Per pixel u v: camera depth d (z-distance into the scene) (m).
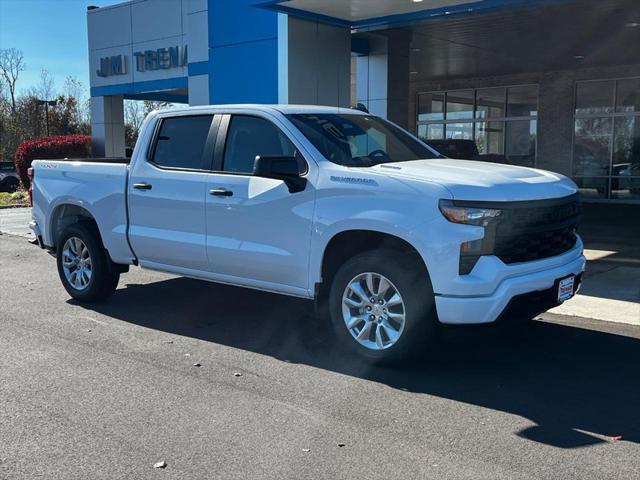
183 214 6.55
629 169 20.12
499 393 4.92
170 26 20.19
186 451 4.00
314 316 7.17
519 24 13.61
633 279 8.73
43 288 8.76
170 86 20.45
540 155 21.73
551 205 5.28
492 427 4.32
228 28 13.23
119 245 7.18
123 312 7.39
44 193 8.02
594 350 5.94
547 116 21.41
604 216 16.58
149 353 5.92
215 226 6.32
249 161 6.22
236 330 6.66
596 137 20.64
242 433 4.25
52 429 4.32
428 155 6.60
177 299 7.98
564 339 6.27
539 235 5.29
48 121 50.28
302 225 5.69
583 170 21.02
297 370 5.45
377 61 14.43
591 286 8.34
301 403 4.74
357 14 12.30
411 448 4.02
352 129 6.34
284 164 5.50
